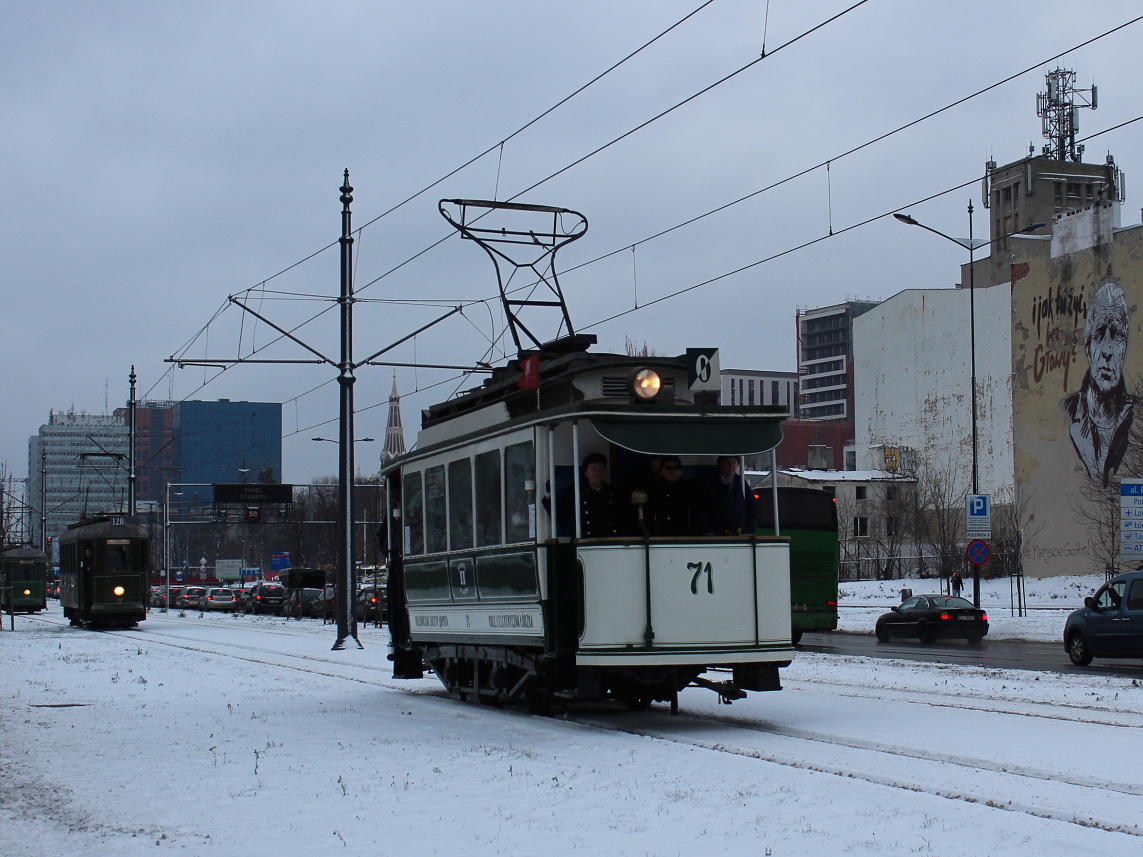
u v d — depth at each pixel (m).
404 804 8.71
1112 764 9.45
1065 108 86.25
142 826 8.27
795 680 17.78
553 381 13.34
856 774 9.11
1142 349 52.91
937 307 75.94
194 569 128.88
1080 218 56.78
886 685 16.70
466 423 15.25
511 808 8.41
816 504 30.80
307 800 9.02
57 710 15.78
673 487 12.81
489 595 14.10
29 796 9.59
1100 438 55.06
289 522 71.38
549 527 12.71
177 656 26.27
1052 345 58.28
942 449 75.38
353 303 30.64
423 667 17.77
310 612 57.41
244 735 12.78
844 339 171.12
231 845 7.60
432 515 16.00
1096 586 50.25
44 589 61.38
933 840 7.00
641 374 12.36
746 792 8.57
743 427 12.51
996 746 10.44
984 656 24.59
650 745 10.99
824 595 30.52
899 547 73.69
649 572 12.00
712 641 12.12
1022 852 6.70
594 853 7.03
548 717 13.63
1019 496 60.53
